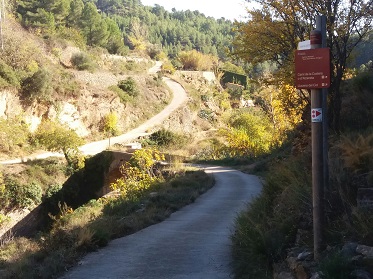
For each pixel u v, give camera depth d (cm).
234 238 811
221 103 8600
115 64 7656
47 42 6359
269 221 724
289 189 756
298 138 1294
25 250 1032
